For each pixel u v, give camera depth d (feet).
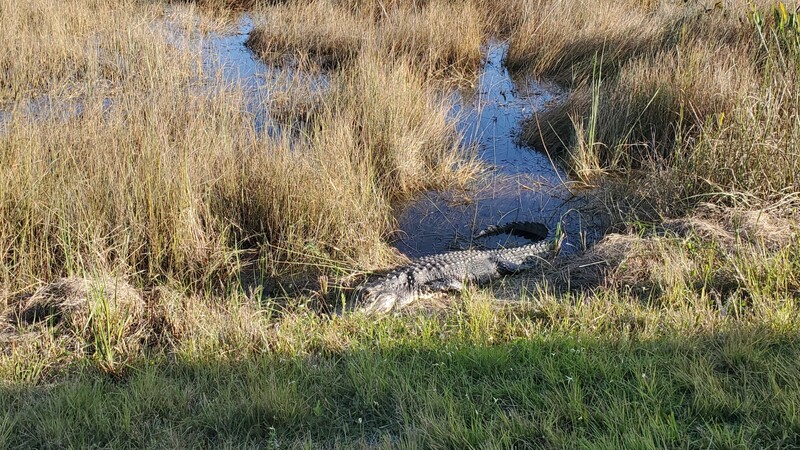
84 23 53.67
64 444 16.71
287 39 55.31
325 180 29.32
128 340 21.77
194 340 21.54
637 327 21.18
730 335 19.25
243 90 44.88
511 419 16.60
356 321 23.13
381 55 47.98
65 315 22.76
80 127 31.48
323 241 28.58
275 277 27.43
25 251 25.95
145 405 17.94
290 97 43.88
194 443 16.75
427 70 50.96
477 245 30.94
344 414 17.90
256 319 23.00
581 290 25.36
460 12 58.13
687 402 16.84
